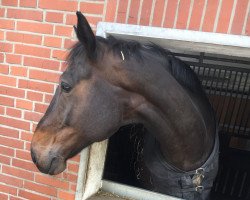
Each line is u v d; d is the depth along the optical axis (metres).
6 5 2.01
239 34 1.53
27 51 2.02
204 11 1.57
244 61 2.59
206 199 1.91
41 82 2.03
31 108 2.10
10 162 2.27
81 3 1.82
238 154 3.09
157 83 1.47
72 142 1.49
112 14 1.75
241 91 3.00
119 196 2.01
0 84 2.15
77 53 1.44
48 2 1.90
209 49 1.74
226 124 3.12
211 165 1.74
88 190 2.01
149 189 1.93
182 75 1.62
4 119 2.21
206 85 2.93
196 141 1.62
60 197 2.16
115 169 2.55
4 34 2.06
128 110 1.50
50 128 1.50
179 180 1.71
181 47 1.85
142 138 2.05
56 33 1.92
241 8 1.51
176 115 1.53
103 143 2.06
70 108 1.45
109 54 1.42
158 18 1.65
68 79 1.42
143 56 1.47
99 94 1.43
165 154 1.68
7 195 2.35
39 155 1.51
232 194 3.06
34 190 2.24
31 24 1.98
